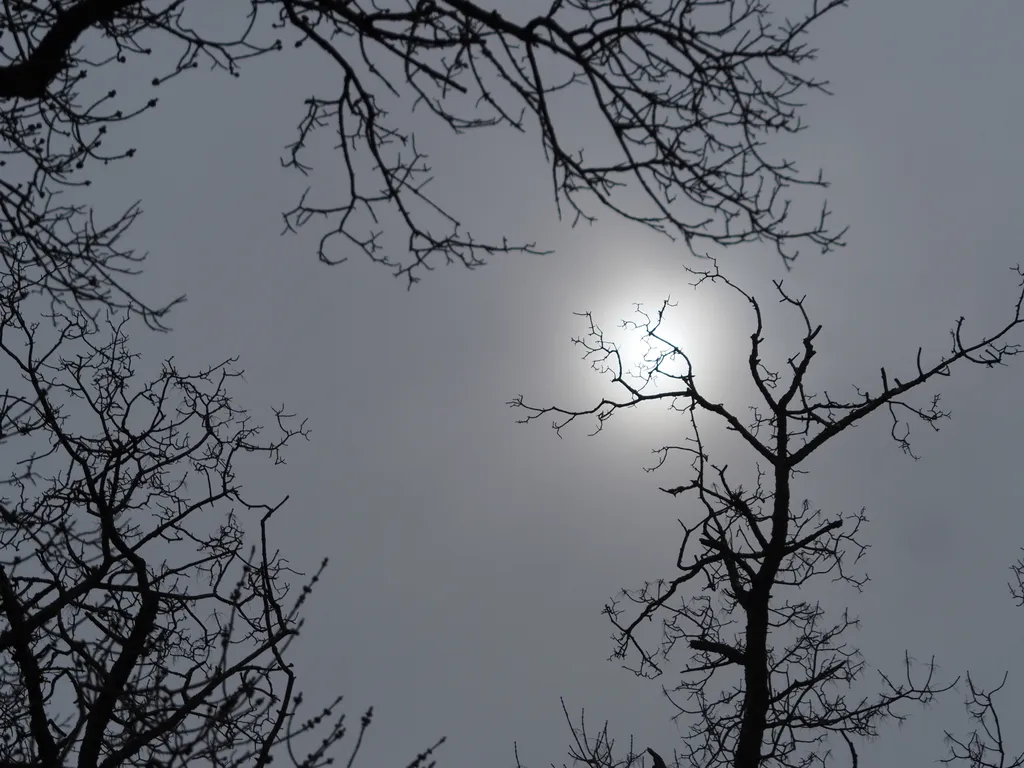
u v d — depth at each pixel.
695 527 10.56
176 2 5.77
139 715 5.95
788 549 10.30
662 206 5.40
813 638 11.09
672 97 5.90
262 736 7.23
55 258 5.76
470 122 6.01
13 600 6.91
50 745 7.14
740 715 10.66
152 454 9.94
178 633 8.83
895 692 10.66
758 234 5.52
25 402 7.98
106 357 10.23
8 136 6.07
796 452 11.09
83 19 5.65
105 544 7.69
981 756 11.00
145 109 6.07
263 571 7.84
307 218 6.33
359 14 5.55
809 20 5.65
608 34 5.54
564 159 5.59
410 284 6.37
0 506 6.73
